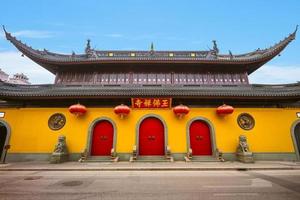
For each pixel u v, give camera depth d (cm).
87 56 2189
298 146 1884
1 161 1605
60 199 681
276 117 1767
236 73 2077
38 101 1811
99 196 711
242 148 1577
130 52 2244
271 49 1969
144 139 1723
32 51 1964
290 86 1802
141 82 2022
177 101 1808
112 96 1700
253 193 745
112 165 1385
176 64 2030
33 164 1457
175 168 1254
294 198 688
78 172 1176
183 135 1703
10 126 1723
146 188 816
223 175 1083
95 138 1730
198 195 720
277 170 1245
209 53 2238
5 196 713
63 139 1616
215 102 1817
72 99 1777
